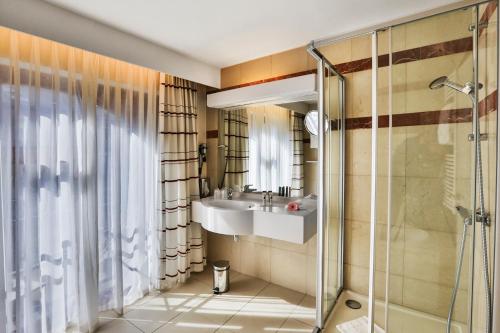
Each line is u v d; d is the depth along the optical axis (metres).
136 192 2.31
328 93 1.95
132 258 2.32
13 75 1.58
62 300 1.85
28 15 1.52
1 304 1.53
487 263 1.26
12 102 1.58
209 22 1.87
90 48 1.80
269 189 2.62
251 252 2.79
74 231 1.87
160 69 2.26
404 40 1.80
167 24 1.89
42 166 1.75
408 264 1.82
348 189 2.17
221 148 2.96
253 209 2.25
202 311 2.19
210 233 3.10
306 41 2.20
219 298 2.38
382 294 2.02
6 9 1.44
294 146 2.46
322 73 1.82
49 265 1.78
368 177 2.08
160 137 2.47
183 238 2.61
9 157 1.58
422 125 1.74
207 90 3.01
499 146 1.06
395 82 1.84
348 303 2.12
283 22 1.88
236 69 2.71
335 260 2.13
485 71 1.32
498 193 1.05
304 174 2.41
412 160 1.79
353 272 2.17
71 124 1.84
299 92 2.19
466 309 1.55
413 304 1.80
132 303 2.30
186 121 2.66
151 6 1.66
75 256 1.87
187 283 2.66
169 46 2.27
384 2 1.64
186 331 1.94
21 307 1.64
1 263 1.53
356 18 1.83
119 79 2.15
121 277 2.14
